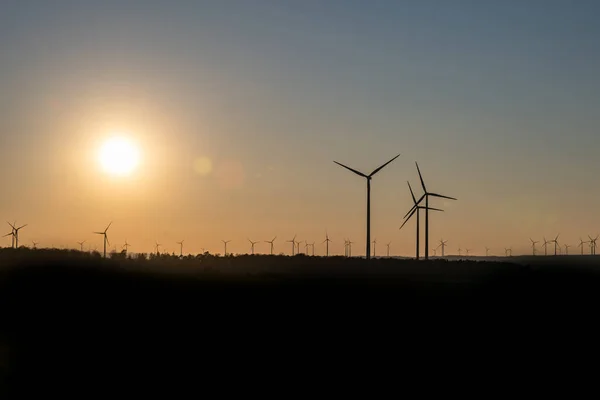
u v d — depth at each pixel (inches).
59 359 1665.8
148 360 1689.2
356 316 2343.8
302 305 2544.3
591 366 1699.1
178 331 2046.0
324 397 1385.3
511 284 3533.5
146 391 1416.1
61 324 2123.5
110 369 1598.2
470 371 1625.2
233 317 2279.8
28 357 1694.1
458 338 2005.4
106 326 2116.1
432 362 1706.4
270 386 1460.4
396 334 2047.2
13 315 2261.3
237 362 1674.5
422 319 2321.6
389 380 1526.8
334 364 1665.8
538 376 1590.8
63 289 2755.9
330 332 2057.1
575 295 3061.0
